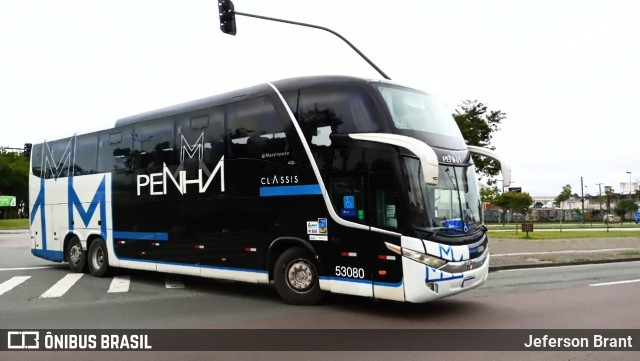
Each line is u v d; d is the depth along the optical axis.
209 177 10.92
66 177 15.02
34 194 16.30
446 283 8.20
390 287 8.30
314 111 9.41
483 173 20.80
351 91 9.06
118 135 13.38
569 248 22.22
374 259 8.49
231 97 10.75
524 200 38.84
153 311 9.18
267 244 9.84
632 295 10.48
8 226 58.22
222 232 10.61
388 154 8.44
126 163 13.02
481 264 8.95
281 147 9.76
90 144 14.28
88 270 14.80
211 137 10.99
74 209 14.65
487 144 20.62
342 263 8.88
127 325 8.02
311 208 9.27
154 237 12.11
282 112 9.80
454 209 8.80
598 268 16.09
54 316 8.79
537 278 13.48
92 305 9.84
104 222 13.58
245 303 9.89
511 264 16.30
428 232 8.21
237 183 10.40
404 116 8.98
